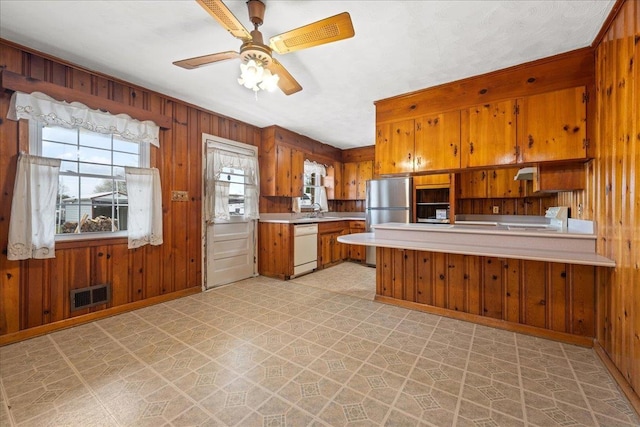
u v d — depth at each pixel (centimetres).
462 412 150
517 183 453
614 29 183
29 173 230
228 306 311
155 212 313
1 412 149
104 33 211
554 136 235
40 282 242
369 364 196
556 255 209
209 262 379
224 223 400
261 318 277
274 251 440
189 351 213
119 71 268
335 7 179
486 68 256
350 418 146
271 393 165
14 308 229
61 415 147
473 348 220
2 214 224
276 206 489
